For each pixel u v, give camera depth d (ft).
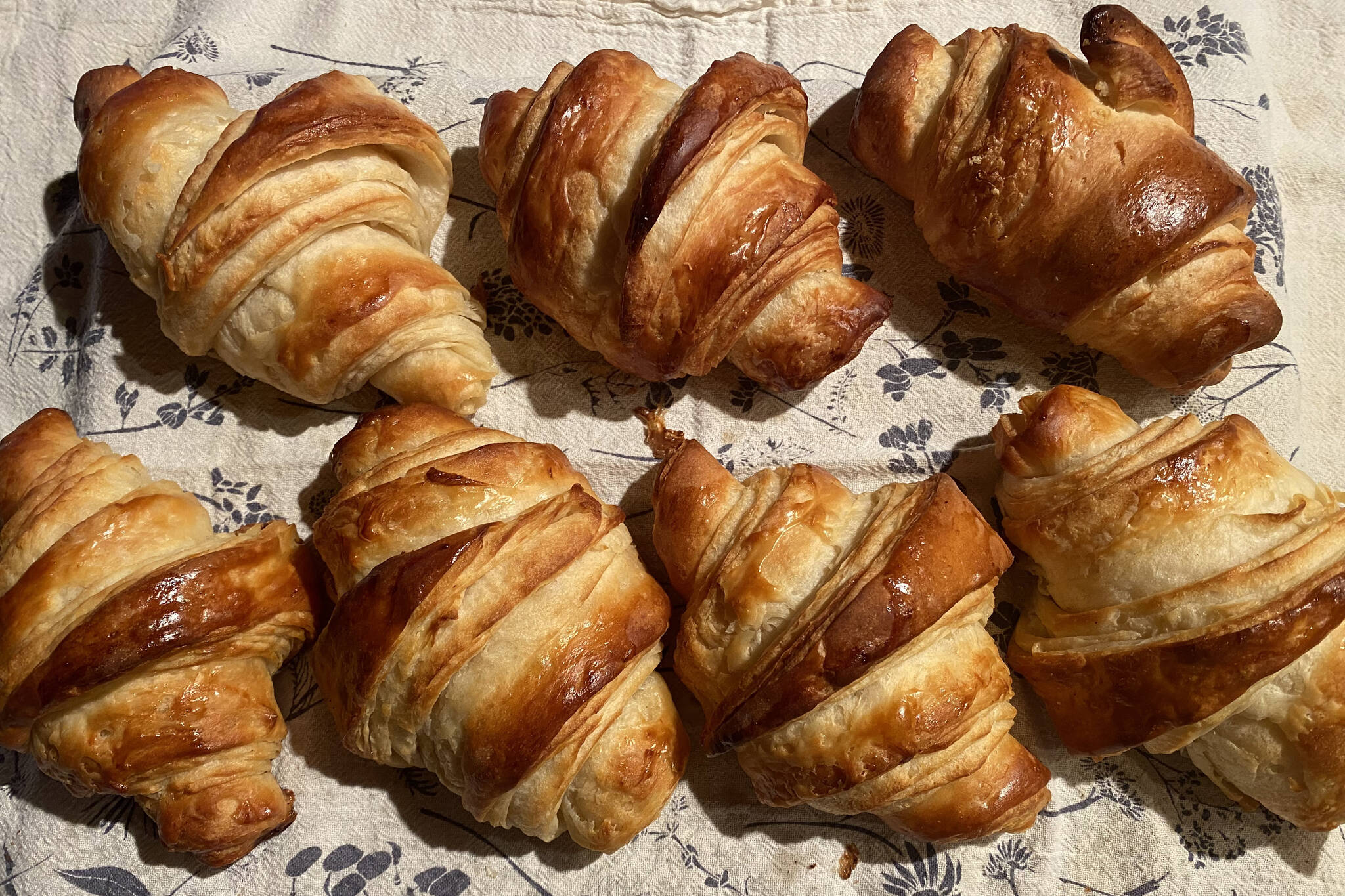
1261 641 1.10
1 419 1.32
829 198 1.23
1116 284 1.20
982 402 1.32
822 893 1.21
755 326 1.23
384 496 1.12
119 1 1.47
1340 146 1.47
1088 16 1.25
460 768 1.11
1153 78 1.19
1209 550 1.13
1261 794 1.19
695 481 1.18
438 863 1.20
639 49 1.46
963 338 1.34
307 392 1.23
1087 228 1.19
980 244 1.23
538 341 1.32
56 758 1.12
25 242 1.38
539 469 1.15
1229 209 1.20
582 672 1.09
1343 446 1.37
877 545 1.11
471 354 1.24
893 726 1.09
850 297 1.23
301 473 1.28
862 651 1.06
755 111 1.18
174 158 1.19
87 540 1.13
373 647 1.08
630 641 1.11
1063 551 1.19
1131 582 1.16
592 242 1.18
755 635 1.12
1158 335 1.24
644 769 1.13
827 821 1.23
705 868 1.21
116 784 1.11
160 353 1.30
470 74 1.43
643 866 1.21
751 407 1.31
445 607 1.07
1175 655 1.12
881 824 1.23
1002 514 1.29
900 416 1.32
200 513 1.20
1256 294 1.23
